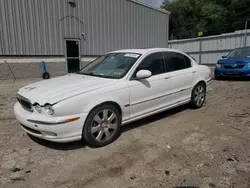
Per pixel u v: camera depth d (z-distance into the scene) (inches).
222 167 100.1
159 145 124.6
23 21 379.6
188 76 181.3
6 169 100.4
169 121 166.2
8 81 360.8
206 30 1358.3
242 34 623.8
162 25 631.2
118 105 129.3
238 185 87.0
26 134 139.9
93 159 109.5
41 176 95.3
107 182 90.7
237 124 155.6
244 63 339.6
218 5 1445.6
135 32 558.3
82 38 460.4
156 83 151.3
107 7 489.7
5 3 357.4
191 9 1499.8
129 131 146.2
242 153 112.9
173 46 845.8
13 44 374.9
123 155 113.4
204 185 87.3
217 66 375.9
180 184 88.3
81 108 112.0
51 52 420.8
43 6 397.7
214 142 126.6
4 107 203.0
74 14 439.5
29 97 115.1
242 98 232.8
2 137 135.0
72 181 91.7
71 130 109.7
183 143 126.5
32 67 402.3
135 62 144.4
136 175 95.3
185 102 183.6
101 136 122.6
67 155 113.7
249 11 1258.0
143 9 567.2
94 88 120.0
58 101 106.2
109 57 166.2
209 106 207.0
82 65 469.7
